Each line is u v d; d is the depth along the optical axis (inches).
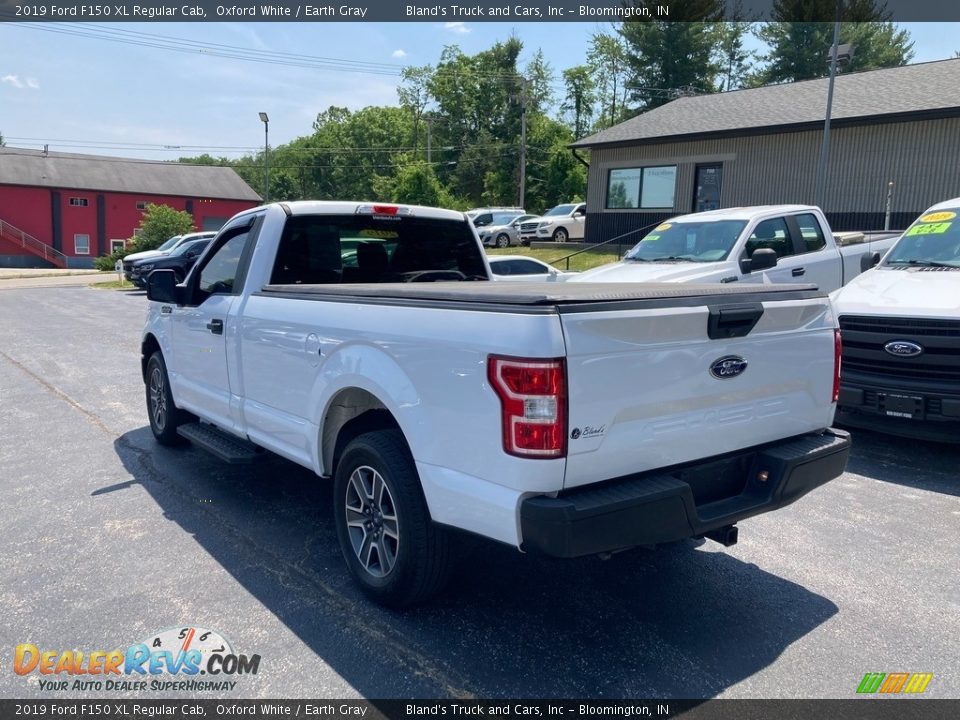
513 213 1213.7
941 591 155.7
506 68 2536.9
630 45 1950.1
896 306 241.3
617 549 118.6
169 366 242.1
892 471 233.8
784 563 169.3
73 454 254.2
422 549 136.9
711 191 885.8
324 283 203.8
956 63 805.9
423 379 130.3
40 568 165.0
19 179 1808.6
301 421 168.4
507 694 119.7
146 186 1978.3
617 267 363.3
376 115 3267.7
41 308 776.9
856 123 731.4
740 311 133.9
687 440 131.0
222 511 201.2
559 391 112.0
